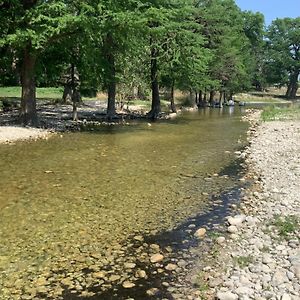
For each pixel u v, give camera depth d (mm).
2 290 6137
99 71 27781
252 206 10039
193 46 33656
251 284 6117
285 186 11703
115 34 23938
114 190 11391
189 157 16453
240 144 20062
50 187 11531
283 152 17125
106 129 25125
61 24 20562
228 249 7512
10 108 32688
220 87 53188
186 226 8789
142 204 10234
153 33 25547
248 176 13211
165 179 12773
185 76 36844
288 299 5621
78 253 7398
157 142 20266
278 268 6566
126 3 24188
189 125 28891
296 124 28359
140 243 7895
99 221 8977
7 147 17578
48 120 27969
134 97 45875
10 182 11945
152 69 34219
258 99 82250
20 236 8062
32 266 6883
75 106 29016
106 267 6906
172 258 7238
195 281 6383
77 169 13812
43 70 29000
